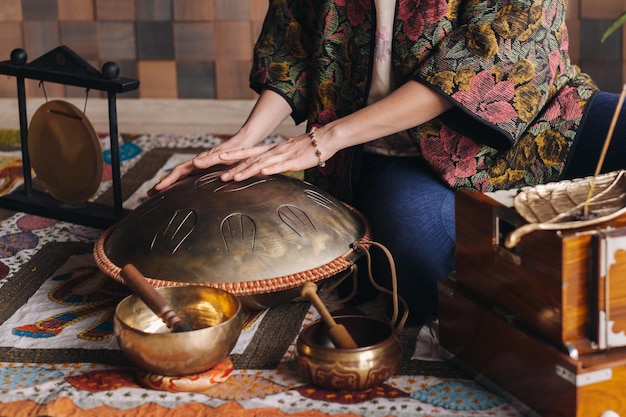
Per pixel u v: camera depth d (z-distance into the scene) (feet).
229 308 5.83
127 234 6.61
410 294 6.74
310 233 6.48
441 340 6.20
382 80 7.10
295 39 7.74
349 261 6.49
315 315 6.90
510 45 6.50
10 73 8.95
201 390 5.74
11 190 9.91
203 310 5.97
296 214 6.54
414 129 6.97
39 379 5.95
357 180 7.39
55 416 5.47
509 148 6.64
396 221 6.77
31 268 7.82
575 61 12.01
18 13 12.55
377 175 7.25
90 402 5.60
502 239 5.44
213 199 6.53
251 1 12.28
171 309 5.59
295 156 6.72
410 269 6.68
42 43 12.65
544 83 6.66
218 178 6.82
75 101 12.76
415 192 6.91
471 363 5.89
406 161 7.35
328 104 7.41
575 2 11.78
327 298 7.26
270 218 6.44
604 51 11.89
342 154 7.45
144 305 5.99
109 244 6.79
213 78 12.59
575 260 4.92
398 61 6.92
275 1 7.84
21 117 9.12
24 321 6.84
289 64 7.77
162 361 5.51
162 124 12.50
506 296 5.48
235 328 5.63
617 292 4.99
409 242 6.66
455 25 6.81
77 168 8.75
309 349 5.65
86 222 8.79
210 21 12.38
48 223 8.87
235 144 7.38
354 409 5.52
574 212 5.14
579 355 5.02
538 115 7.18
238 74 12.56
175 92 12.67
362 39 7.08
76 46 12.63
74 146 8.68
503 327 5.48
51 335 6.60
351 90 7.29
